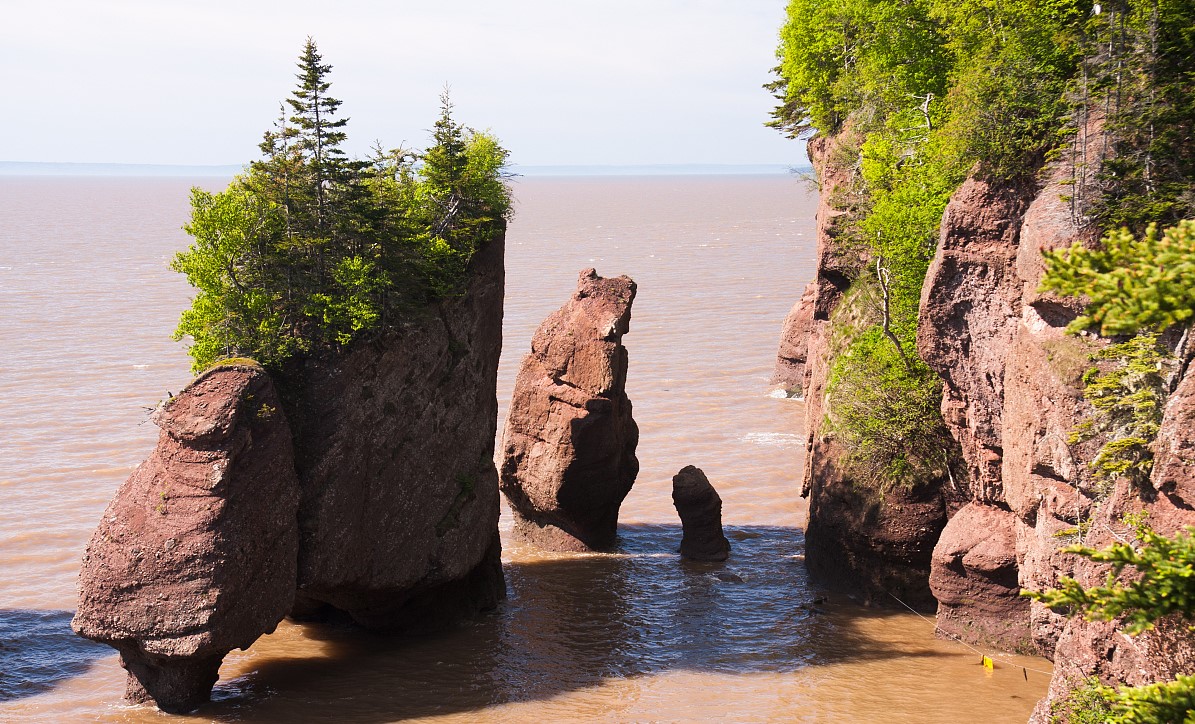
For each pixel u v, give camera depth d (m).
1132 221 32.75
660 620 47.66
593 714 38.25
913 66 60.72
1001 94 40.16
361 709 38.81
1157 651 24.75
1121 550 16.94
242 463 37.84
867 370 50.66
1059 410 33.22
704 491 56.19
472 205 48.97
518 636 46.12
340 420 41.41
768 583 52.16
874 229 49.91
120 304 143.75
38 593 51.38
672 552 57.91
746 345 114.50
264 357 40.97
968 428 42.38
